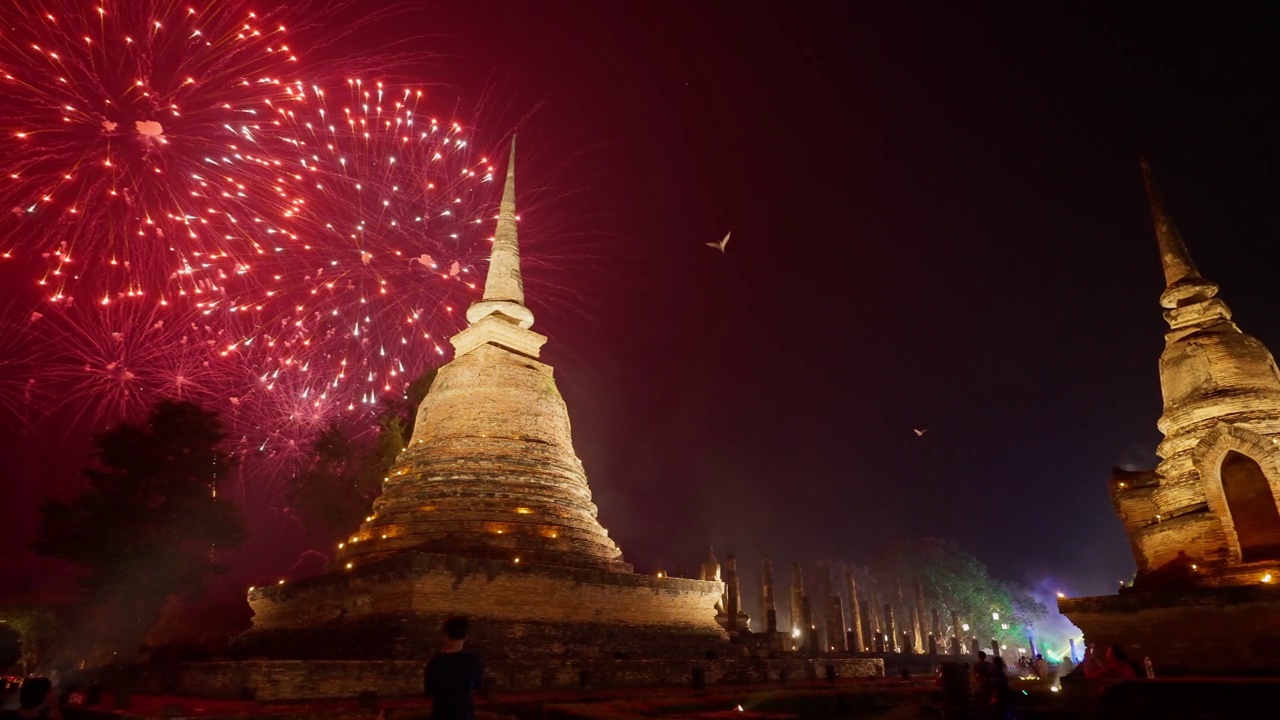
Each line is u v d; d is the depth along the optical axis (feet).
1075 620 66.85
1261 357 78.23
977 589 226.99
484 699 55.67
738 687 77.51
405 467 93.40
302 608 83.87
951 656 162.71
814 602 205.98
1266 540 66.85
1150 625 62.59
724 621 125.80
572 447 101.65
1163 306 87.20
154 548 107.55
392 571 71.61
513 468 89.76
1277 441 71.72
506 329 100.32
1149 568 75.82
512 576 76.02
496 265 105.60
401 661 61.67
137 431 112.57
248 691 53.62
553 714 51.42
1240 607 59.00
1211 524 69.41
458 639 32.60
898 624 224.94
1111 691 45.78
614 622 82.89
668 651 86.28
